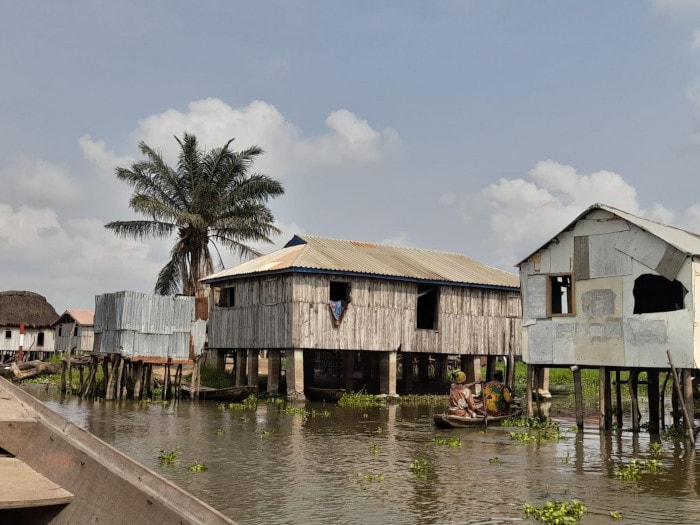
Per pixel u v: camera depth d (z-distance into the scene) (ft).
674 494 50.65
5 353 232.32
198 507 16.57
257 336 132.77
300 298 125.70
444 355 160.35
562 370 203.62
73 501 18.02
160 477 17.52
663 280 103.55
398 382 163.32
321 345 126.62
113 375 124.16
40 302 244.63
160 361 125.59
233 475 54.80
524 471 59.16
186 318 129.90
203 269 182.80
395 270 136.77
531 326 94.73
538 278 94.48
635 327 84.89
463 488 51.72
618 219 87.15
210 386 144.56
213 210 181.47
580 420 89.51
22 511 18.76
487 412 96.73
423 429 88.17
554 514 42.24
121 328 123.24
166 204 182.19
